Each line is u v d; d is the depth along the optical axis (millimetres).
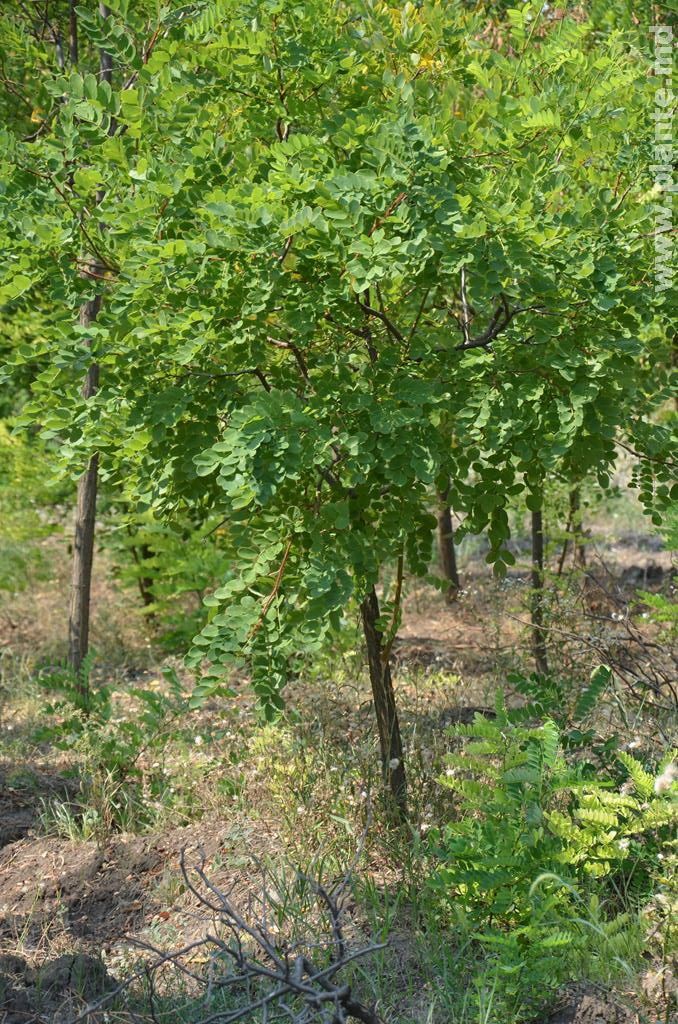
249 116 4648
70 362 4160
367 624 4992
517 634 7727
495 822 4066
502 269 3906
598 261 4059
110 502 8484
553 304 4156
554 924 3771
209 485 4629
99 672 7906
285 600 4441
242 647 4316
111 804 5344
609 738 4852
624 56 5387
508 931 3863
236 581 4328
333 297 4051
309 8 4324
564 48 4629
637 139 4605
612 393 4414
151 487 4637
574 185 4969
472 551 10719
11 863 5004
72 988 3986
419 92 4520
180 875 4793
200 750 6035
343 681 6473
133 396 4285
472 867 3914
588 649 6156
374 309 4715
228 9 4422
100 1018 3785
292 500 4469
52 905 4699
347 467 4098
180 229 4230
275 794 5223
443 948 3924
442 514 8938
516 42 5031
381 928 4184
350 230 3854
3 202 4336
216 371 4316
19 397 8836
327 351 4582
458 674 7129
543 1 4727
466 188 4141
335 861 4668
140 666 8156
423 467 4078
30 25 6645
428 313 4898
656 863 4082
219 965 4086
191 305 4078
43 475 8570
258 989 3877
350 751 5484
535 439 4328
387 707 5000
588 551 10094
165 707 6438
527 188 4160
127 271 4320
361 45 4633
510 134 4164
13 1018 3799
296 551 4473
